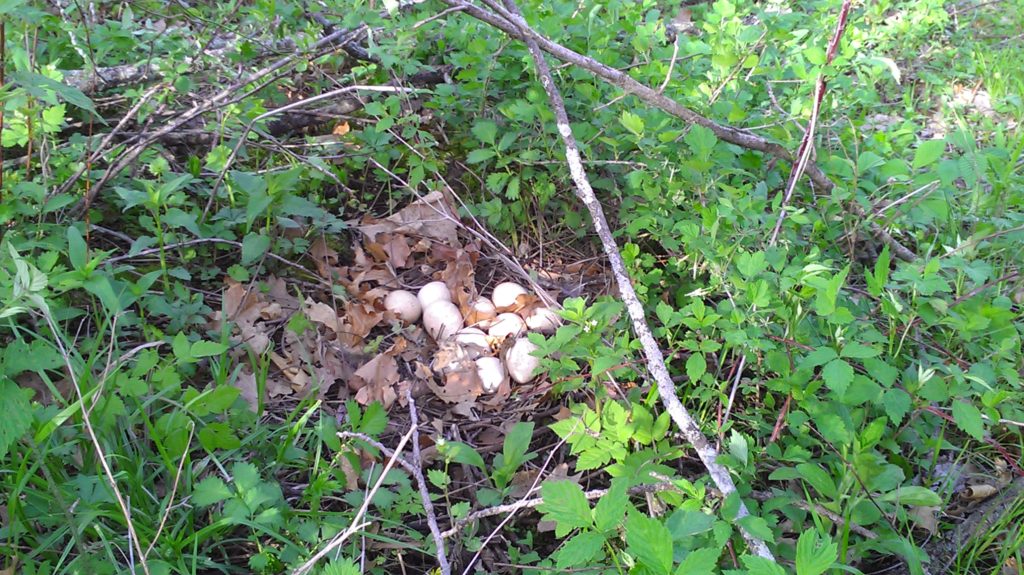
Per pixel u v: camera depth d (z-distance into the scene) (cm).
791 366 108
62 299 113
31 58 118
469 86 145
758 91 161
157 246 129
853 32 171
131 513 94
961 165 136
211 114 142
